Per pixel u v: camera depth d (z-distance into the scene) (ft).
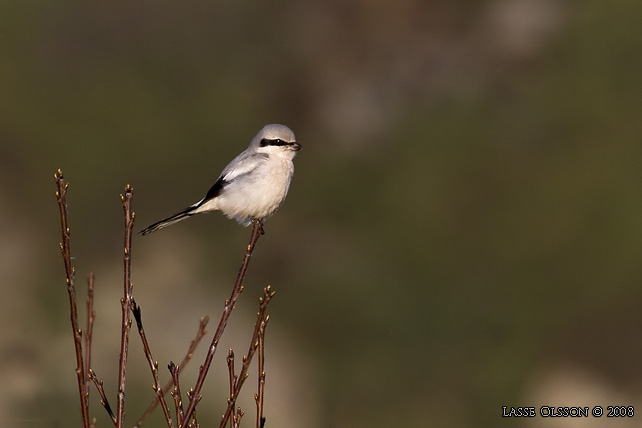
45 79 59.41
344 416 45.01
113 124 57.93
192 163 58.65
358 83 68.44
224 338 44.75
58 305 45.16
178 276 49.39
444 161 57.93
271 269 52.08
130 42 63.98
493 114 61.62
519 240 50.62
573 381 45.96
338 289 49.83
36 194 54.19
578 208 51.88
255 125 64.23
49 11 62.03
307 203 56.49
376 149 61.52
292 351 47.16
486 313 48.98
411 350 47.60
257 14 69.92
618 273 48.49
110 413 16.83
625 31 61.26
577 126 57.72
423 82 68.08
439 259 51.42
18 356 41.16
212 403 40.32
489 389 46.09
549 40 65.31
